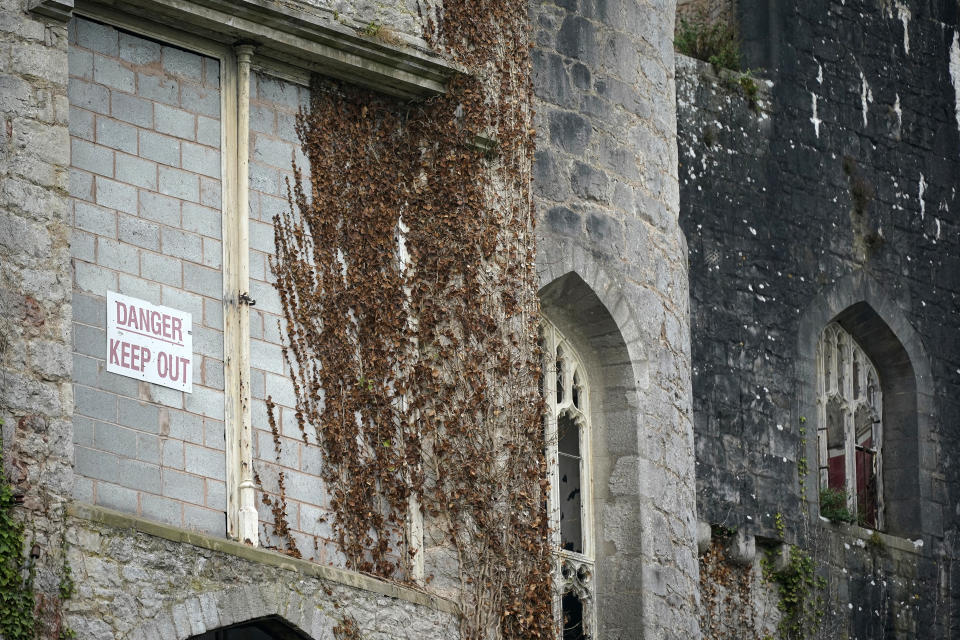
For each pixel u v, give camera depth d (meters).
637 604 35.06
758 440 42.44
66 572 26.05
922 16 50.12
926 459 46.50
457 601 30.50
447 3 32.69
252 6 29.62
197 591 27.28
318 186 30.55
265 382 29.25
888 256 47.06
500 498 31.31
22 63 27.22
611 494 35.69
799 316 44.41
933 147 49.16
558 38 36.06
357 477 29.86
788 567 42.06
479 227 32.19
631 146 36.94
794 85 46.28
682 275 38.19
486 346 31.80
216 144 29.69
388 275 30.98
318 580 28.59
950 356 47.84
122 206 28.47
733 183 44.09
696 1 47.84
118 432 27.66
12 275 26.56
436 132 32.03
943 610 45.56
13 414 26.12
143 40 29.27
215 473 28.52
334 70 30.94
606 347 36.09
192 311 28.83
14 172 26.84
